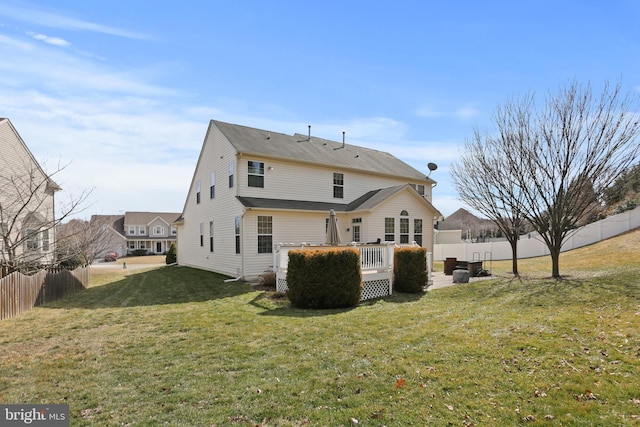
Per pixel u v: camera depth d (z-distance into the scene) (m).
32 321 7.15
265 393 3.65
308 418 3.16
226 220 15.08
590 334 5.21
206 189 17.88
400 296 9.76
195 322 6.76
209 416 3.22
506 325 6.02
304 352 4.89
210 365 4.46
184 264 21.95
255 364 4.47
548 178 10.93
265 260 13.73
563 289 8.88
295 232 14.52
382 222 15.44
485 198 13.42
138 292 11.24
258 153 14.18
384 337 5.55
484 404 3.35
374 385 3.79
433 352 4.78
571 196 10.65
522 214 12.04
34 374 4.24
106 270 20.97
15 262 10.87
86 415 3.27
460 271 12.20
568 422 3.01
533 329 5.65
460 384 3.77
